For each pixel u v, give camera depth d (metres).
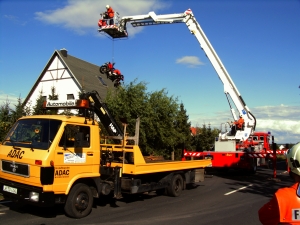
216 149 17.33
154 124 16.31
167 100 17.17
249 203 9.30
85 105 7.84
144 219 7.19
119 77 14.38
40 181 6.49
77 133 7.04
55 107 8.21
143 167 8.86
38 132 7.08
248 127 16.84
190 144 25.17
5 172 7.16
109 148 9.21
